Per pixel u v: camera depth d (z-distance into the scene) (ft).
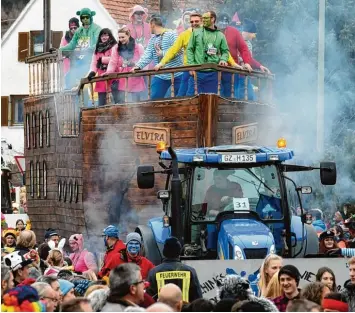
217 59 86.58
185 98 85.35
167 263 55.67
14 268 57.26
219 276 59.77
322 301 46.88
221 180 70.13
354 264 56.08
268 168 70.54
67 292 51.21
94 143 89.20
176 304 46.42
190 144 85.46
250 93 89.56
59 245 84.33
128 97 89.97
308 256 67.41
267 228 67.56
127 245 64.75
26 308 42.57
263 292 55.11
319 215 94.79
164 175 86.43
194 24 86.48
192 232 69.72
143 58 90.02
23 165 129.08
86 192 90.38
